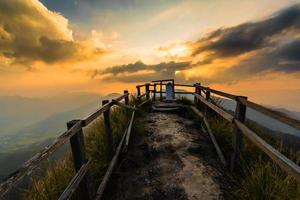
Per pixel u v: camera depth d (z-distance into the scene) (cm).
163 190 359
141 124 700
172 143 555
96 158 424
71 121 252
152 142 569
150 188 367
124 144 518
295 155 348
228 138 505
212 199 326
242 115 360
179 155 485
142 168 437
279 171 311
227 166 412
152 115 880
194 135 613
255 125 615
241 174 362
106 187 368
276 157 211
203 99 658
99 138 488
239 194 311
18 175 133
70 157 416
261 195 269
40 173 317
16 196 225
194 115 805
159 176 403
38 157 160
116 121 628
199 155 480
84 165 262
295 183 272
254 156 410
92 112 309
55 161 352
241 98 350
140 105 917
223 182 367
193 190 352
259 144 260
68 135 215
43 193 297
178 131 652
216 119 642
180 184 371
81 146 256
